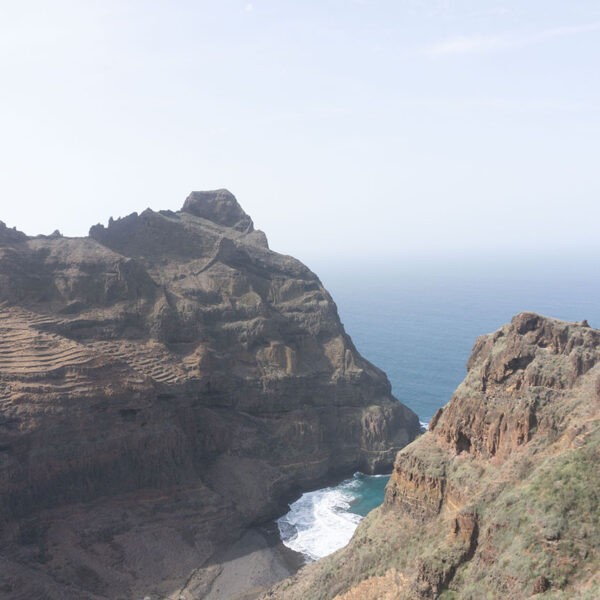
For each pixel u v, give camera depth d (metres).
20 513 94.38
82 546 95.81
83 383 106.12
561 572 45.97
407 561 63.34
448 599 52.41
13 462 94.38
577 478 51.22
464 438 69.06
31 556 90.62
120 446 106.56
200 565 99.06
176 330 134.75
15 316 117.31
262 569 98.38
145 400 112.00
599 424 54.69
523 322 69.62
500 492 56.56
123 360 121.75
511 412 64.38
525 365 67.31
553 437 58.97
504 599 47.41
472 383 71.38
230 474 123.06
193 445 125.19
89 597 87.06
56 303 126.69
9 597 81.31
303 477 132.50
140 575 93.94
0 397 98.31
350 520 117.94
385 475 140.62
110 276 132.75
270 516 117.50
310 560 103.19
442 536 62.00
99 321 126.56
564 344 66.44
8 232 132.12
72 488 100.62
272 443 133.88
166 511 107.44
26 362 104.88
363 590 65.00
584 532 47.34
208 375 131.00
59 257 132.62
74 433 102.38
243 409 136.75
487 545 51.84
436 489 67.12
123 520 102.19
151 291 137.50
